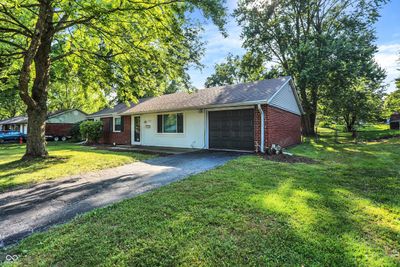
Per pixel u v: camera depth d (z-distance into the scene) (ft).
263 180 18.03
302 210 11.98
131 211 12.26
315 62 58.75
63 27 28.94
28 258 8.40
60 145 58.44
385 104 85.56
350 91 67.15
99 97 40.81
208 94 45.85
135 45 29.32
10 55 29.53
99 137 62.13
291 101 48.39
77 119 96.17
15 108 138.00
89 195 16.01
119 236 9.63
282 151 34.27
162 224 10.59
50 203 14.51
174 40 26.45
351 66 57.72
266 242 9.02
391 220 11.05
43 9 24.95
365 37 63.26
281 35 71.00
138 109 51.11
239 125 37.06
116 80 34.94
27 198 15.56
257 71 82.69
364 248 8.68
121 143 57.47
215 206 12.60
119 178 20.92
